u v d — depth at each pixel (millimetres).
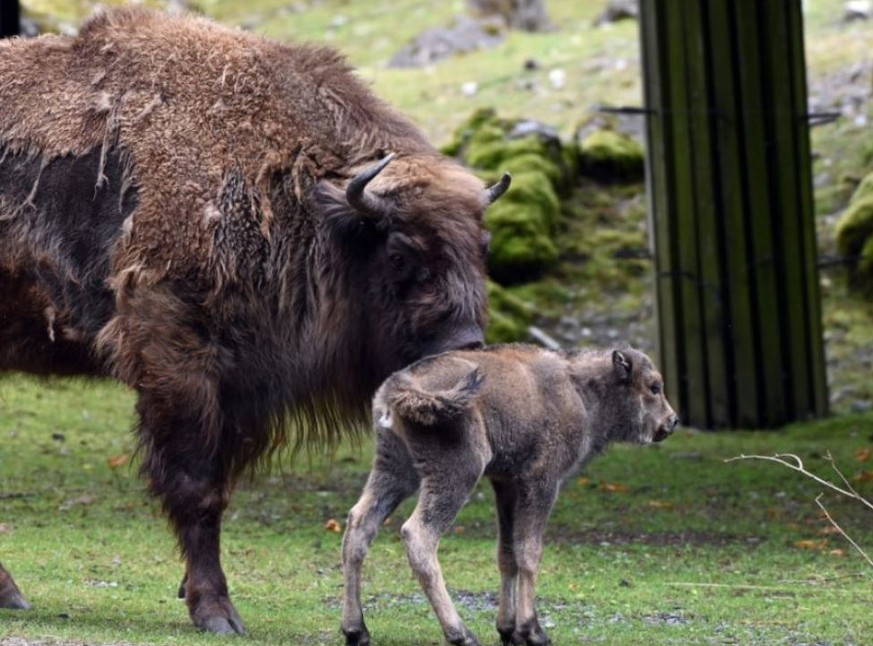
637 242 61344
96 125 25906
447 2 107312
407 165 25547
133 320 24891
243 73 26203
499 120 64500
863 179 60656
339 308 25500
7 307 26406
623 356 23859
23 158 26141
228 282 25047
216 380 25188
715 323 48656
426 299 24516
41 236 26000
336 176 25969
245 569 30297
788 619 26250
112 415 48812
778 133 48750
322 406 26469
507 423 22328
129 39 26625
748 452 44344
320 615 26062
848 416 49531
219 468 25453
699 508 37344
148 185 25172
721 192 48469
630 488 39812
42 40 27234
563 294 58906
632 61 79688
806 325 49500
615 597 28078
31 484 38781
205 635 23125
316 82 26625
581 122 67625
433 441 21594
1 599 25266
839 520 35625
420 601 27781
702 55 48094
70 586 27875
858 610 26938
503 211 60156
